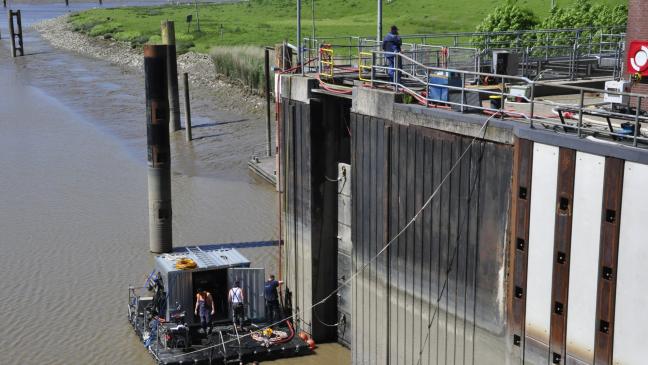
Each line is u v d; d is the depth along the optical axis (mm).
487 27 63719
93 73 97438
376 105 24734
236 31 119188
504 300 20453
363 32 104625
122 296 32719
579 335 18391
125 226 40688
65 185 48094
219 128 63656
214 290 29266
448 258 22234
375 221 25344
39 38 140625
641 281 17016
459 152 21531
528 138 19172
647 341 16969
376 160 24984
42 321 30625
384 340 25359
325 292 29766
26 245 38188
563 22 62344
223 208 43750
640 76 22656
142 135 61438
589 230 17984
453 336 22312
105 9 186125
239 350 27500
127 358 27812
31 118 68312
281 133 30969
